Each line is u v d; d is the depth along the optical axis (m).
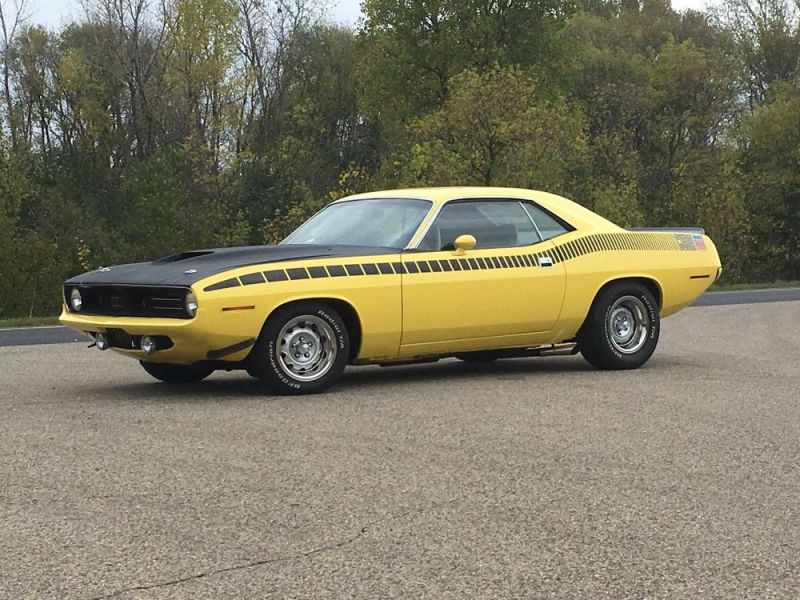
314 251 8.12
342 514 4.69
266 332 7.79
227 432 6.52
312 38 48.97
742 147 43.47
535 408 7.41
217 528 4.48
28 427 6.68
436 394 8.06
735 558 4.11
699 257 9.98
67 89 43.12
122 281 7.80
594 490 5.11
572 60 49.91
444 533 4.41
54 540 4.32
